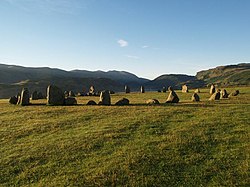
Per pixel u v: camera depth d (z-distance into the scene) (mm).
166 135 24984
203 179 17141
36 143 24797
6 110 41656
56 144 24109
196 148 21734
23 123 32156
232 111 34594
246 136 23828
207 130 25969
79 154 21781
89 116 34156
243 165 18391
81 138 25203
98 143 23812
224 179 16953
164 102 49938
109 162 19938
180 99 58688
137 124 29156
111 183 17328
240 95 60094
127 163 19547
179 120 30312
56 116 35219
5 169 20141
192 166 18844
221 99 51094
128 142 23656
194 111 35406
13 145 24719
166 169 18625
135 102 50781
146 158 20156
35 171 19562
